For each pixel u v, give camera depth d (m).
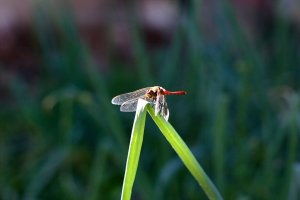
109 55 1.67
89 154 1.41
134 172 0.80
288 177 1.16
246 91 1.31
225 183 1.22
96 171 1.33
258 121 1.37
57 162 1.32
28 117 1.44
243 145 1.26
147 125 1.35
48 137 1.43
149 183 1.24
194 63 1.37
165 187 1.24
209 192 0.83
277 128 1.32
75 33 1.50
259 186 1.24
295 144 1.15
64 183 1.32
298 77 1.52
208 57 1.41
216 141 1.17
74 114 1.43
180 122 1.39
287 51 1.52
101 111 1.34
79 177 1.39
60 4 1.54
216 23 1.54
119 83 1.62
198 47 1.35
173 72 1.41
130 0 1.63
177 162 1.23
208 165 1.28
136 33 1.37
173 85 1.40
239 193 1.24
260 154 1.33
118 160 1.30
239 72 1.33
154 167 1.34
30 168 1.36
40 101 1.55
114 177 1.35
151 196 1.20
